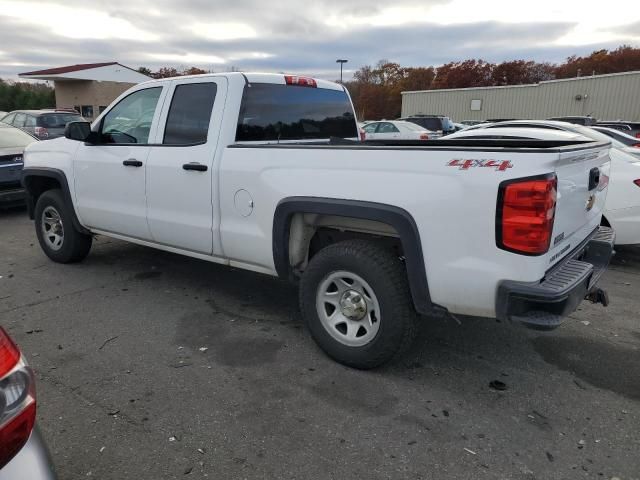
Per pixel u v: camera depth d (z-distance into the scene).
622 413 2.98
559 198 2.76
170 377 3.33
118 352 3.68
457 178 2.76
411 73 68.38
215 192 3.92
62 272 5.51
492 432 2.79
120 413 2.93
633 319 4.36
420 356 3.66
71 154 5.19
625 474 2.47
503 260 2.69
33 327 4.09
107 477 2.42
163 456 2.57
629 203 5.63
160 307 4.54
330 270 3.35
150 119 4.51
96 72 40.97
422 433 2.77
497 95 34.91
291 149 3.45
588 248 3.58
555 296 2.59
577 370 3.48
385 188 3.00
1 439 1.43
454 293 2.88
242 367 3.47
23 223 8.21
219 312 4.44
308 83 4.60
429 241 2.89
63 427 2.79
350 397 3.11
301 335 3.99
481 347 3.81
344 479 2.42
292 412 2.95
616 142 6.73
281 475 2.44
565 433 2.78
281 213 3.49
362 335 3.40
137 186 4.54
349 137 5.14
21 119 16.20
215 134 3.96
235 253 3.94
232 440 2.70
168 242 4.47
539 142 3.63
